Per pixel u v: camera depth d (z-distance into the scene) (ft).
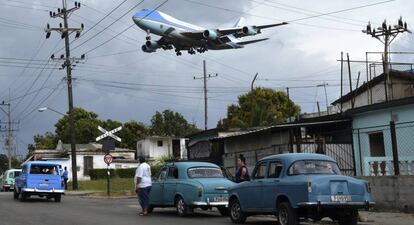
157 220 51.80
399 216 49.73
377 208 54.80
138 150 261.44
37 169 88.22
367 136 71.36
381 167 61.72
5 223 50.37
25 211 64.80
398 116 66.39
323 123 73.72
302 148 72.95
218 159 98.37
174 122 329.52
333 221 49.39
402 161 60.59
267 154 83.51
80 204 79.25
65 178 132.16
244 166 60.18
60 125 324.60
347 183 41.63
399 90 121.90
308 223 49.37
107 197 103.55
